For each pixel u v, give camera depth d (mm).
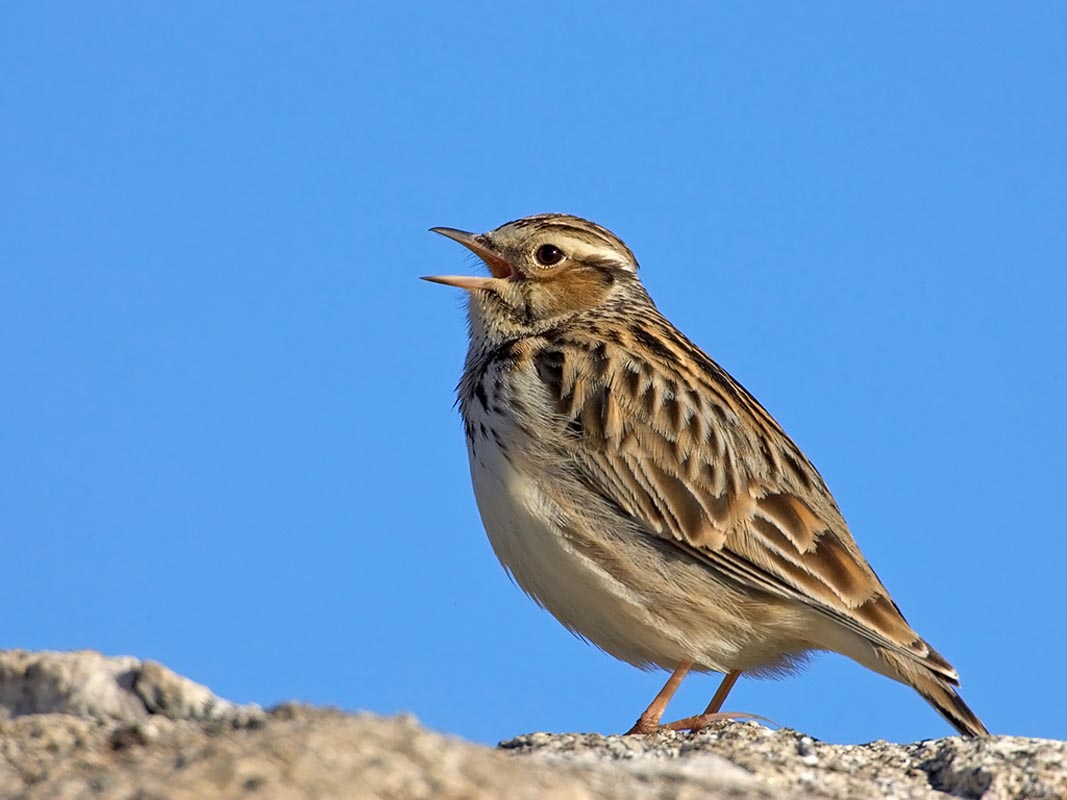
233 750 8477
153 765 8602
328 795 7918
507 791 8234
